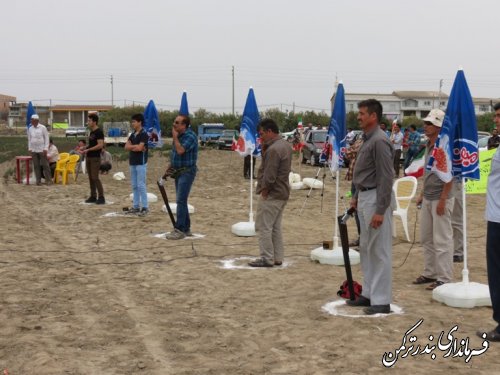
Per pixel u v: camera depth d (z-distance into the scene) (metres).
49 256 8.79
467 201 15.47
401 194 10.37
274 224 8.19
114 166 28.83
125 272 7.90
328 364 4.79
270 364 4.80
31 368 4.69
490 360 4.88
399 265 8.41
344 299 6.59
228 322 5.86
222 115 75.44
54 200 15.27
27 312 6.13
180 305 6.45
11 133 79.62
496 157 5.13
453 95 6.27
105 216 12.52
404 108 91.12
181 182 10.07
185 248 9.36
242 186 19.58
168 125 68.38
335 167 8.51
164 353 5.05
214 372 4.64
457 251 8.48
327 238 10.41
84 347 5.17
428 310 6.20
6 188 18.05
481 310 6.20
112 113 76.56
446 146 6.35
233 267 8.15
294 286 7.17
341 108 8.46
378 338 5.38
